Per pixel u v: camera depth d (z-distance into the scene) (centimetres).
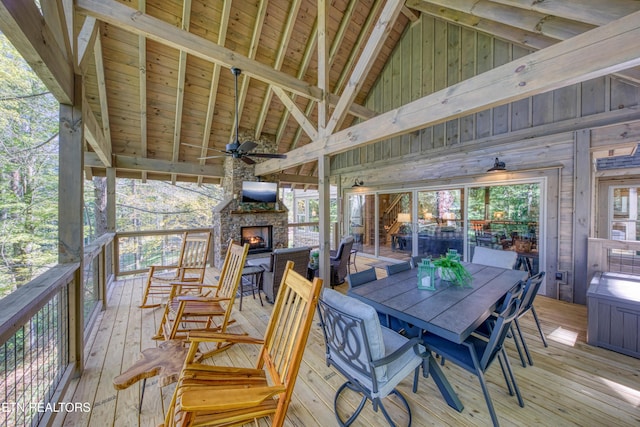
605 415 184
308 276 449
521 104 459
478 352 188
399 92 656
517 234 468
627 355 255
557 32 293
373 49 324
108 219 541
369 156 740
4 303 135
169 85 509
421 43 609
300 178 833
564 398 200
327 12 389
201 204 1249
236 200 665
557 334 300
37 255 581
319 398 204
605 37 159
